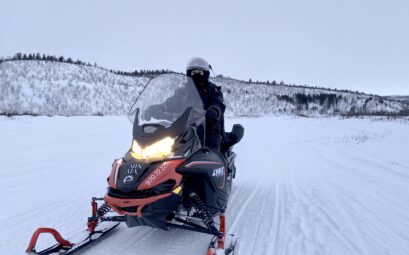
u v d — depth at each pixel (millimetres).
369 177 6414
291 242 3520
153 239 3506
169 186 3000
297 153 9367
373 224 4055
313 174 6664
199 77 4102
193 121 3488
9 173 6047
